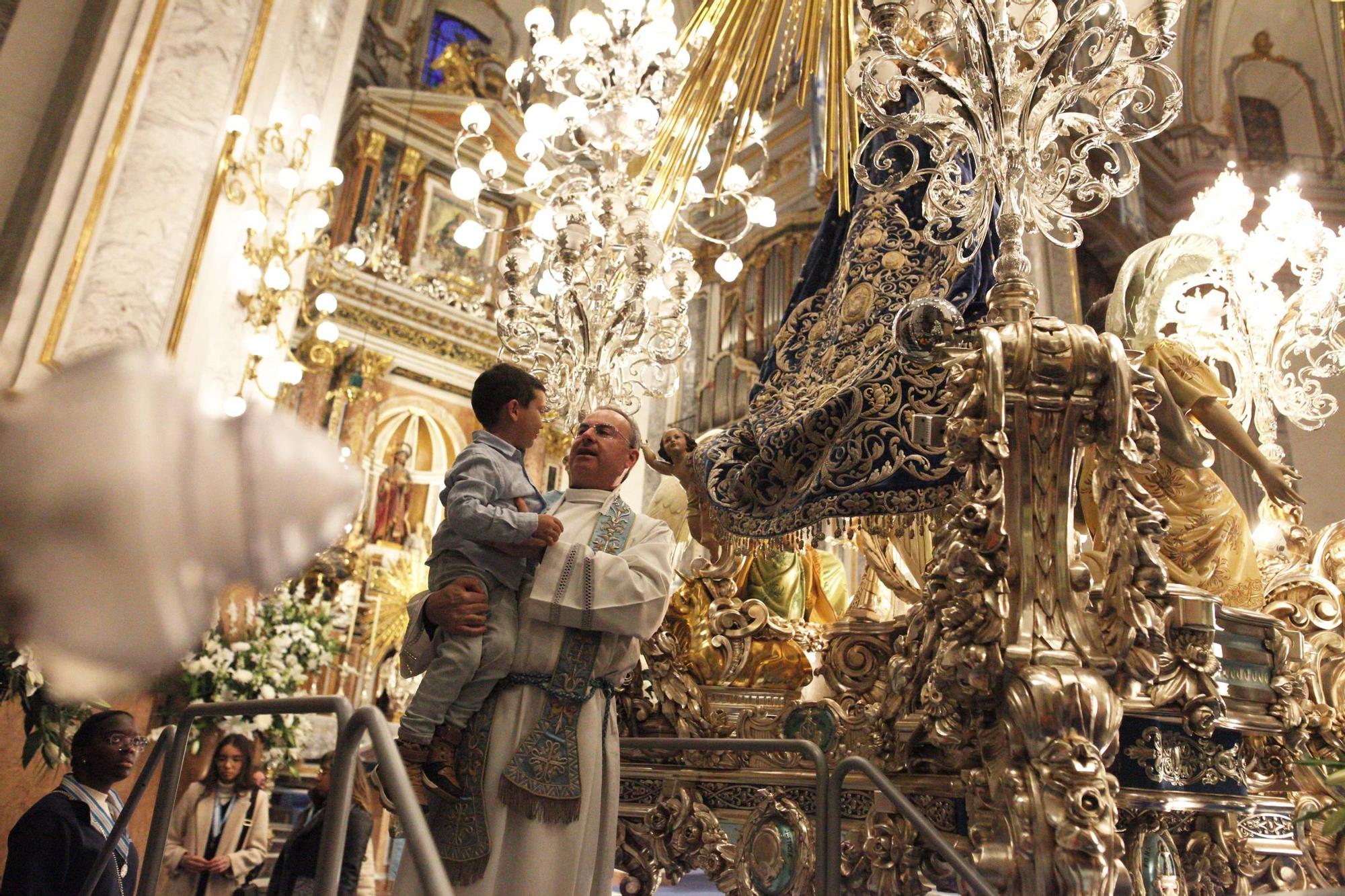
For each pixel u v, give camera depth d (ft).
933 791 7.79
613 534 7.99
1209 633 7.16
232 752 19.52
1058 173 8.57
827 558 12.55
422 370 51.47
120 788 20.88
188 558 1.82
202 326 26.30
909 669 7.66
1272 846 8.73
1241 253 12.98
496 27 62.23
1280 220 14.11
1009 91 8.45
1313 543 11.55
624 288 16.85
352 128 53.98
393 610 45.55
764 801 9.43
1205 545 10.02
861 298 10.39
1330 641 10.09
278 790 35.83
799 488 9.68
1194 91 49.11
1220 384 10.11
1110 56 8.52
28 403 1.77
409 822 4.72
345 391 48.11
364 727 5.89
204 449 1.87
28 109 25.43
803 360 11.03
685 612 11.02
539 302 17.85
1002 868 6.33
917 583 11.38
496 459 7.56
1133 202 43.88
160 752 9.36
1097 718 6.32
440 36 60.34
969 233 8.78
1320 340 14.02
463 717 6.98
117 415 1.78
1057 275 32.60
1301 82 49.11
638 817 10.23
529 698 7.11
